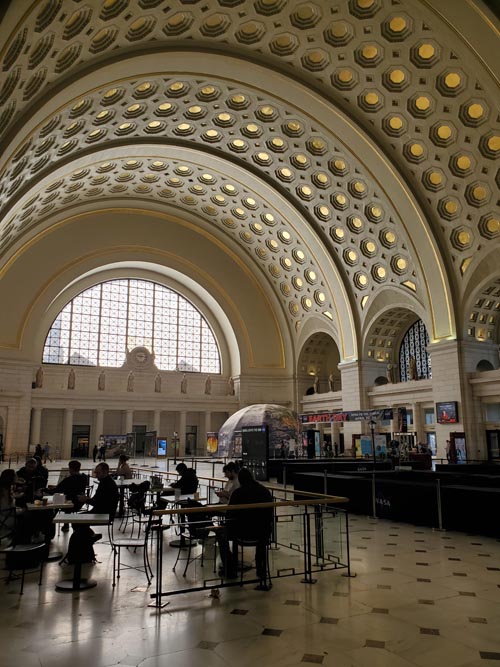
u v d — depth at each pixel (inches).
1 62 377.1
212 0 637.9
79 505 324.5
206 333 1716.3
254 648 184.7
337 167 1045.2
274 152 1089.4
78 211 1402.6
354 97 853.2
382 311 1266.0
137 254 1519.4
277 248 1461.6
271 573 284.4
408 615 217.5
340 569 294.0
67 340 1531.7
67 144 856.3
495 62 641.0
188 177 1289.4
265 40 747.4
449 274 1043.3
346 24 711.7
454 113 808.9
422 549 346.3
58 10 432.5
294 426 1078.4
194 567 297.1
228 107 949.8
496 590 253.0
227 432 1109.7
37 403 1398.9
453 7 610.9
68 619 213.3
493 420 1034.1
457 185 929.5
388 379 1309.1
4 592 249.4
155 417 1565.0
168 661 174.1
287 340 1653.5
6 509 275.3
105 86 697.6
